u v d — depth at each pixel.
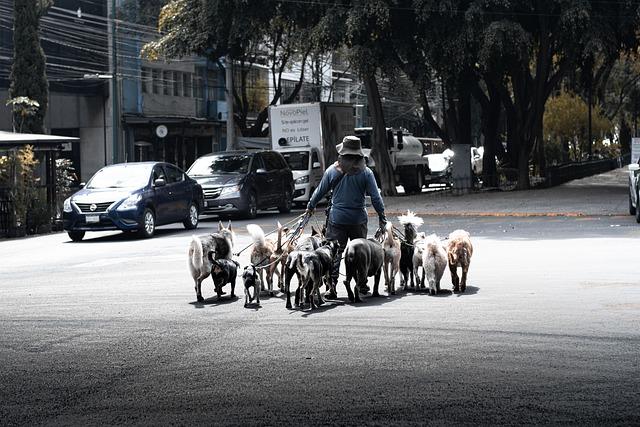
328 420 6.43
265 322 10.53
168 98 59.75
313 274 11.34
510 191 41.12
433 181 56.34
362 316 10.77
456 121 47.91
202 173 31.61
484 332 9.55
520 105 41.97
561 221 26.08
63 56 51.16
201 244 12.33
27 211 27.44
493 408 6.68
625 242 19.41
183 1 45.41
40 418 6.62
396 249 12.56
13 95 38.78
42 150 28.86
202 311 11.52
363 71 38.22
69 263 18.56
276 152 34.31
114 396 7.23
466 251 12.65
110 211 24.09
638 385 7.27
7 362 8.55
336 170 12.41
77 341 9.55
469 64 39.31
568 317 10.38
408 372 7.82
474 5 35.97
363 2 36.03
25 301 12.80
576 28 37.62
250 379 7.70
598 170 66.38
